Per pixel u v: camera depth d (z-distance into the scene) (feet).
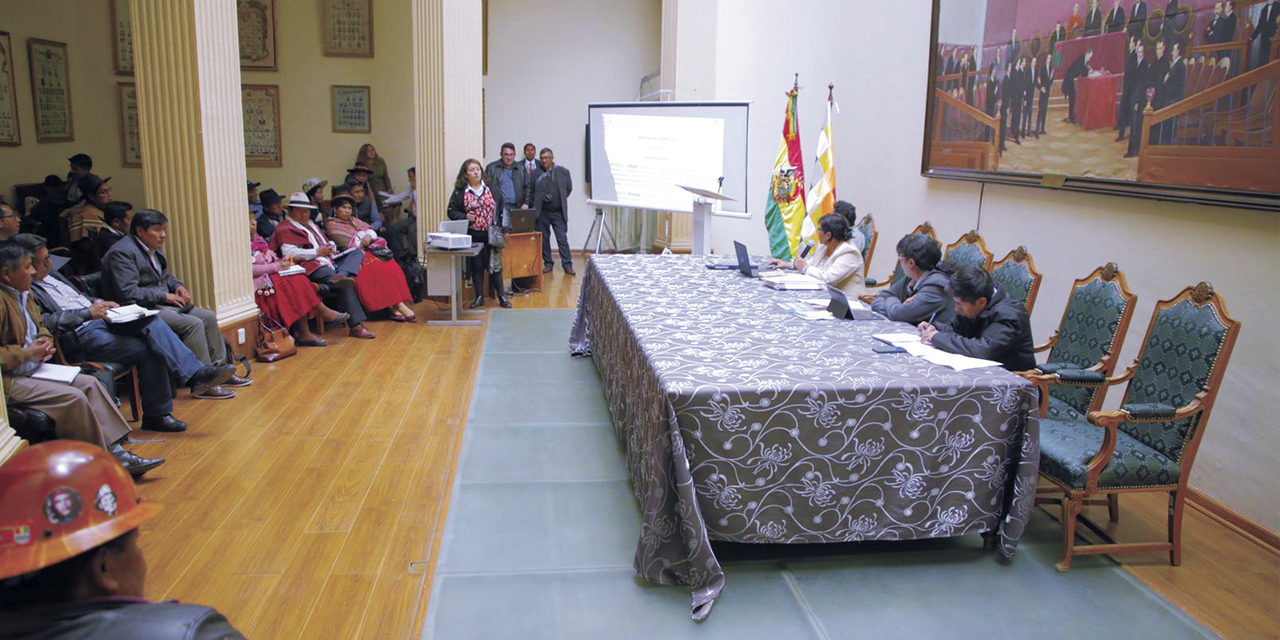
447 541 10.23
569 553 9.98
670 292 14.84
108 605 3.33
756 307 13.56
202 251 16.69
